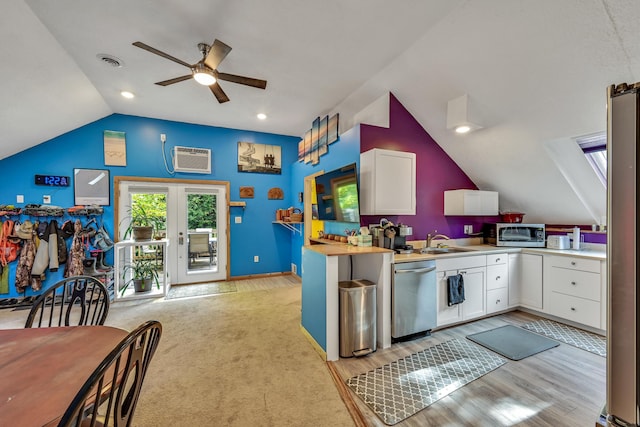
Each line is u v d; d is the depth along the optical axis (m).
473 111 2.85
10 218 3.61
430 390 1.87
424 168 3.50
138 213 4.38
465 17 2.15
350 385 1.93
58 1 1.96
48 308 3.53
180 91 3.45
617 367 0.76
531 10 1.94
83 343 1.17
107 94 3.52
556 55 2.10
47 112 3.25
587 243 3.25
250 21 2.20
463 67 2.57
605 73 2.03
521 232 3.46
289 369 2.14
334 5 2.04
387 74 3.00
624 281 0.74
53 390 0.85
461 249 3.26
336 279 2.29
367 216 3.11
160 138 4.48
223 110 4.09
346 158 3.33
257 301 3.83
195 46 2.52
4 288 3.59
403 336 2.57
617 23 1.75
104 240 3.96
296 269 5.22
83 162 4.01
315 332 2.50
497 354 2.34
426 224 3.52
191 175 4.71
